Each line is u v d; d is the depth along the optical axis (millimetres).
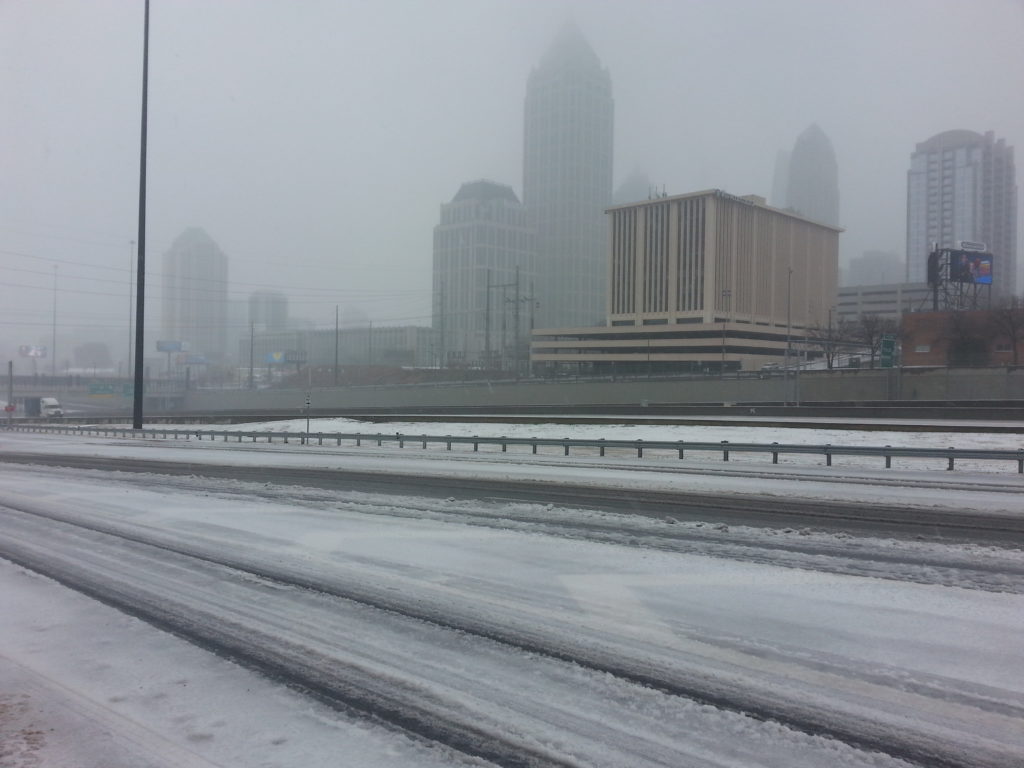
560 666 5363
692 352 111125
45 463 22438
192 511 12320
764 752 4145
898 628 6160
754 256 126125
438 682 5109
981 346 65875
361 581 7637
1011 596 7129
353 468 19391
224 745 4234
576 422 34906
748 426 30953
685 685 5027
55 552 9352
